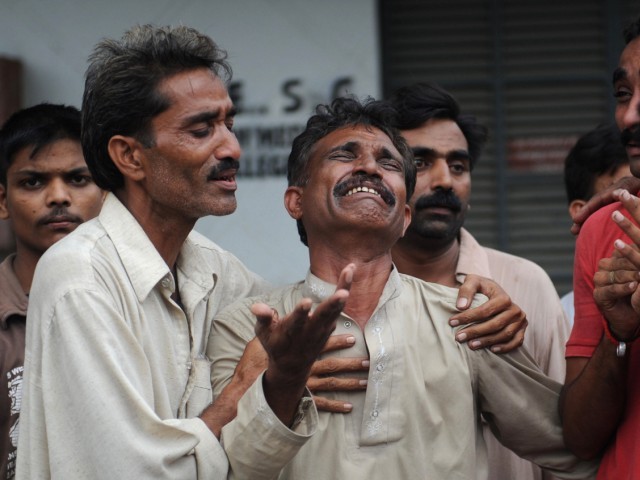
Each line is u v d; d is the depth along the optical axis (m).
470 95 5.95
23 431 2.43
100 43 2.62
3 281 3.12
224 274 2.98
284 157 5.44
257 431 2.38
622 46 5.89
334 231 2.65
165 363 2.54
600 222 2.77
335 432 2.55
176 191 2.55
